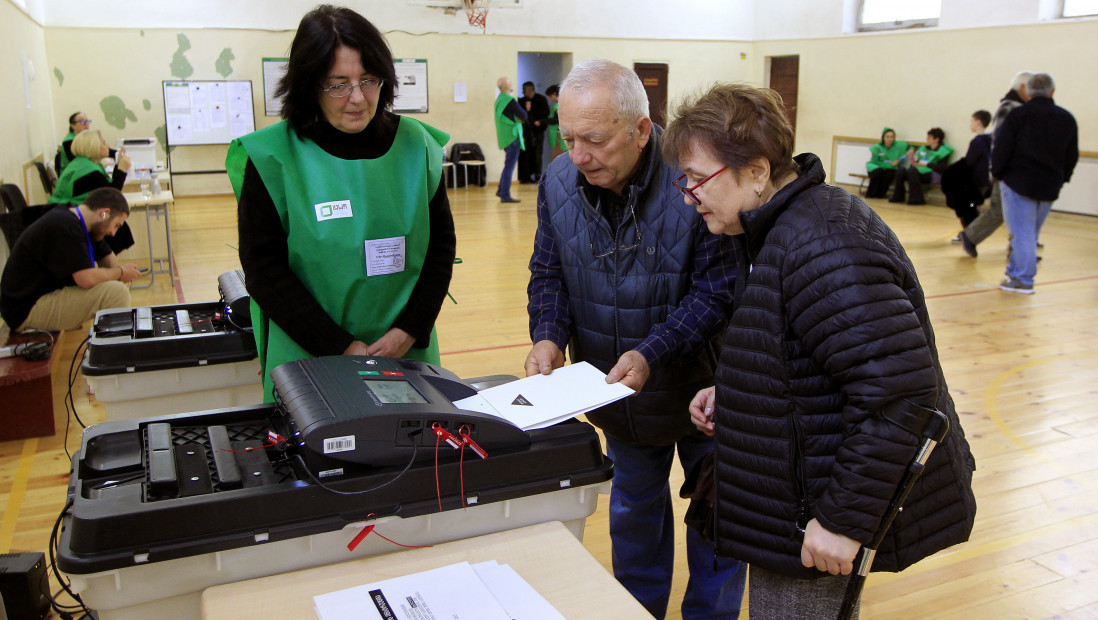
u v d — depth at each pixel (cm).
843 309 105
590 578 112
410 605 101
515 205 1005
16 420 320
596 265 167
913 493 115
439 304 174
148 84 1027
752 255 122
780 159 116
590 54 1227
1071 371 397
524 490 123
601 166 149
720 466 124
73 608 198
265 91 1074
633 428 174
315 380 122
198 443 126
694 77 1286
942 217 901
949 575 228
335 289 161
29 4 808
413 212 165
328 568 112
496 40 1178
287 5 1064
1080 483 282
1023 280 554
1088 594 219
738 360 119
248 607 103
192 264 643
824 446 115
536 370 159
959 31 994
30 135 719
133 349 207
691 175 119
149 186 637
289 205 154
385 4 1113
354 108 152
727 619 186
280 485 110
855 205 113
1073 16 884
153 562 101
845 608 115
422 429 116
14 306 368
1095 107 862
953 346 438
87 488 113
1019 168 536
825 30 1184
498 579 108
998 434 324
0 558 191
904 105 1076
